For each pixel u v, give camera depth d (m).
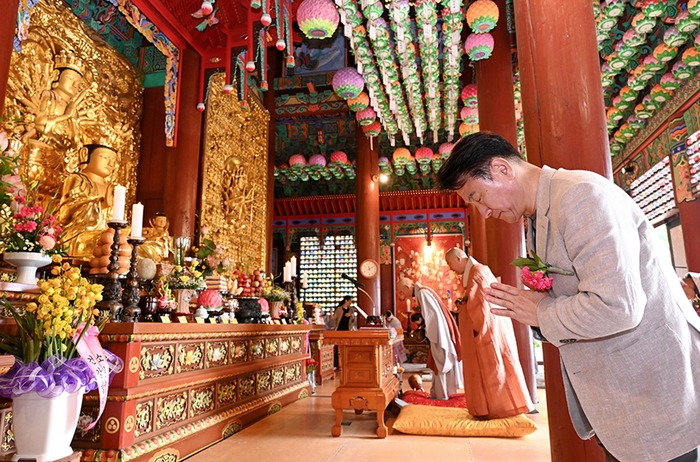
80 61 6.89
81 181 6.09
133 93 7.93
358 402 3.82
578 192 1.20
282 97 13.27
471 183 1.42
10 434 2.29
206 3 4.80
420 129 8.58
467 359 4.09
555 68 2.50
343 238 16.59
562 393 2.22
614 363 1.15
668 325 1.14
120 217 3.23
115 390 2.70
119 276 3.46
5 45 3.06
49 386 2.05
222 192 9.00
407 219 16.39
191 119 7.45
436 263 15.91
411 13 6.86
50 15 6.46
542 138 2.50
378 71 7.42
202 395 3.61
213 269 5.22
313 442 3.63
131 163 7.75
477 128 9.34
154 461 2.87
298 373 6.05
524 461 3.09
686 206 9.10
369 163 11.97
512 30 7.04
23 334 2.13
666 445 1.09
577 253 1.16
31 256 2.68
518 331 5.71
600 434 1.18
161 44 6.95
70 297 2.26
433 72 6.65
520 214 1.43
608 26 7.10
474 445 3.51
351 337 3.89
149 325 2.91
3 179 3.09
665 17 8.26
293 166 13.78
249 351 4.61
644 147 11.07
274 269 16.66
